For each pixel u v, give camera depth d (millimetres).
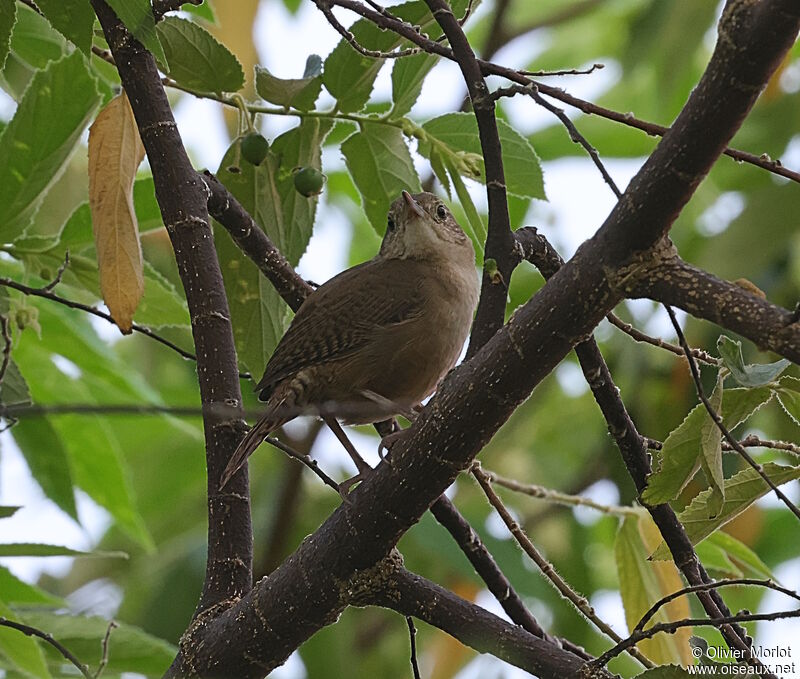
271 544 13180
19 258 8766
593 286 5918
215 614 7012
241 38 11602
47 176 8430
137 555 14133
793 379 6023
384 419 8984
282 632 6711
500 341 6117
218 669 6777
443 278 9281
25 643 8328
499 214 6902
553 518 13969
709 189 13375
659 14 12766
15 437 9812
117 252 7539
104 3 7680
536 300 6062
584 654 8016
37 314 8867
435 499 6477
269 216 9008
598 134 14391
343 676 12117
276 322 9164
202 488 14422
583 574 13664
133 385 10633
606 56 15398
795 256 12578
